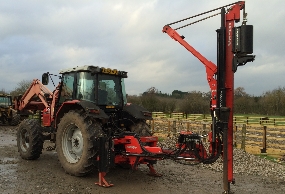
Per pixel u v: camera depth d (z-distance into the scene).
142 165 7.65
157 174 6.52
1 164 7.36
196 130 13.48
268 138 10.77
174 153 5.40
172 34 5.86
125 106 7.32
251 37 4.72
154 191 5.43
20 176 6.26
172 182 6.08
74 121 6.17
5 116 18.75
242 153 9.23
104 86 6.90
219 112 4.93
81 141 6.32
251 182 6.26
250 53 4.74
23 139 8.02
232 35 4.85
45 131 7.80
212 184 5.98
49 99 7.96
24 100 9.28
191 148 5.25
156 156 5.50
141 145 5.68
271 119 16.02
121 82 7.39
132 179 6.25
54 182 5.85
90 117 6.09
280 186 5.96
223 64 4.93
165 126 15.74
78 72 6.85
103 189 5.50
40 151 7.77
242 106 40.88
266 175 6.88
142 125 6.99
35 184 5.70
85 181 5.99
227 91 4.95
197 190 5.55
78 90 6.79
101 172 5.69
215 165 7.62
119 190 5.45
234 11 4.87
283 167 7.77
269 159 9.12
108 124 6.83
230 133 4.95
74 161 6.36
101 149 5.70
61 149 6.52
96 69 6.62
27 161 7.74
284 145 10.09
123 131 6.61
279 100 38.47
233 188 5.77
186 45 5.67
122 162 6.11
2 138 12.82
